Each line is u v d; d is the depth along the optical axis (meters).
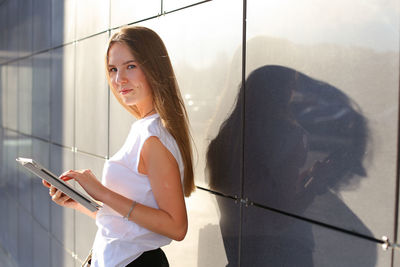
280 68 1.50
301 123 1.42
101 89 3.02
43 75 4.37
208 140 1.93
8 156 6.27
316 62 1.36
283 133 1.50
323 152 1.35
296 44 1.44
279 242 1.54
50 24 4.11
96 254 1.68
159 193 1.52
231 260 1.78
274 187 1.55
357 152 1.24
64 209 3.82
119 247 1.60
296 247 1.46
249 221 1.68
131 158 1.59
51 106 4.13
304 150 1.42
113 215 1.62
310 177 1.40
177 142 1.63
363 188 1.23
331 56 1.31
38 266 4.66
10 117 6.12
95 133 3.14
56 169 4.02
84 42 3.30
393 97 1.14
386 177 1.16
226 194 1.81
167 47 2.24
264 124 1.58
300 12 1.42
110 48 1.67
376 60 1.18
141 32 1.63
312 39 1.37
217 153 1.86
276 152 1.53
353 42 1.24
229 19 1.77
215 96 1.87
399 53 1.12
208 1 1.90
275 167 1.54
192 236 2.06
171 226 1.51
